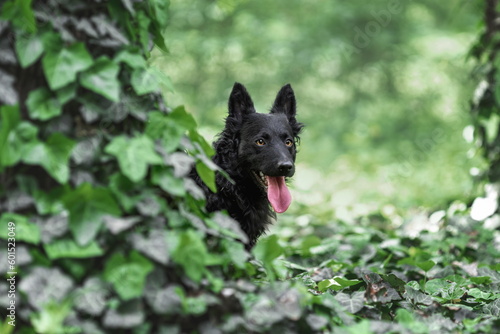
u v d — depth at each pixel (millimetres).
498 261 8273
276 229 11711
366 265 7938
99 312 3711
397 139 26344
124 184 4027
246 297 4168
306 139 26906
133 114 4176
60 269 3826
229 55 26062
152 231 3961
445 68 26625
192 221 4250
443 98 27203
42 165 3775
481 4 10812
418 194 17766
